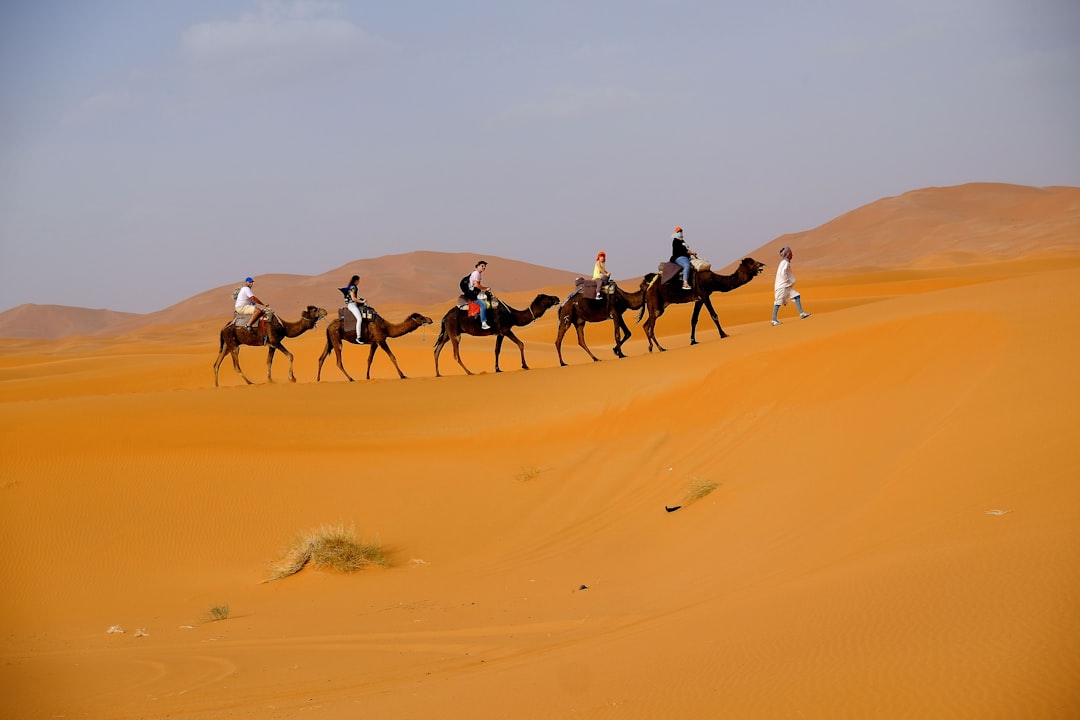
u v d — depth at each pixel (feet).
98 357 224.74
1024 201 615.57
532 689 29.78
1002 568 29.76
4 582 65.41
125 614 59.77
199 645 49.19
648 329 100.73
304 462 82.23
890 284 250.98
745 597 38.22
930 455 47.98
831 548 42.75
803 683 24.41
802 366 71.15
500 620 47.96
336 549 65.87
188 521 73.97
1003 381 52.42
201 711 34.94
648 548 57.62
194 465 81.61
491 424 85.05
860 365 66.44
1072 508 34.68
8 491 77.56
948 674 22.80
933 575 31.09
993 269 294.46
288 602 59.93
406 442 84.94
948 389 56.24
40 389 167.53
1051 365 52.03
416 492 76.64
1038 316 60.03
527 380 94.99
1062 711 19.56
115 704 37.11
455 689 32.37
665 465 70.90
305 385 106.52
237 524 73.56
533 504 72.64
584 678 29.94
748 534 52.31
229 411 90.94
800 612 31.68
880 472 50.83
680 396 78.28
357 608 55.98
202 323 467.93
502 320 104.73
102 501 76.38
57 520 73.77
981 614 26.37
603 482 72.23
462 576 61.41
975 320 62.85
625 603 46.93
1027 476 40.50
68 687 40.37
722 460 66.23
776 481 58.03
